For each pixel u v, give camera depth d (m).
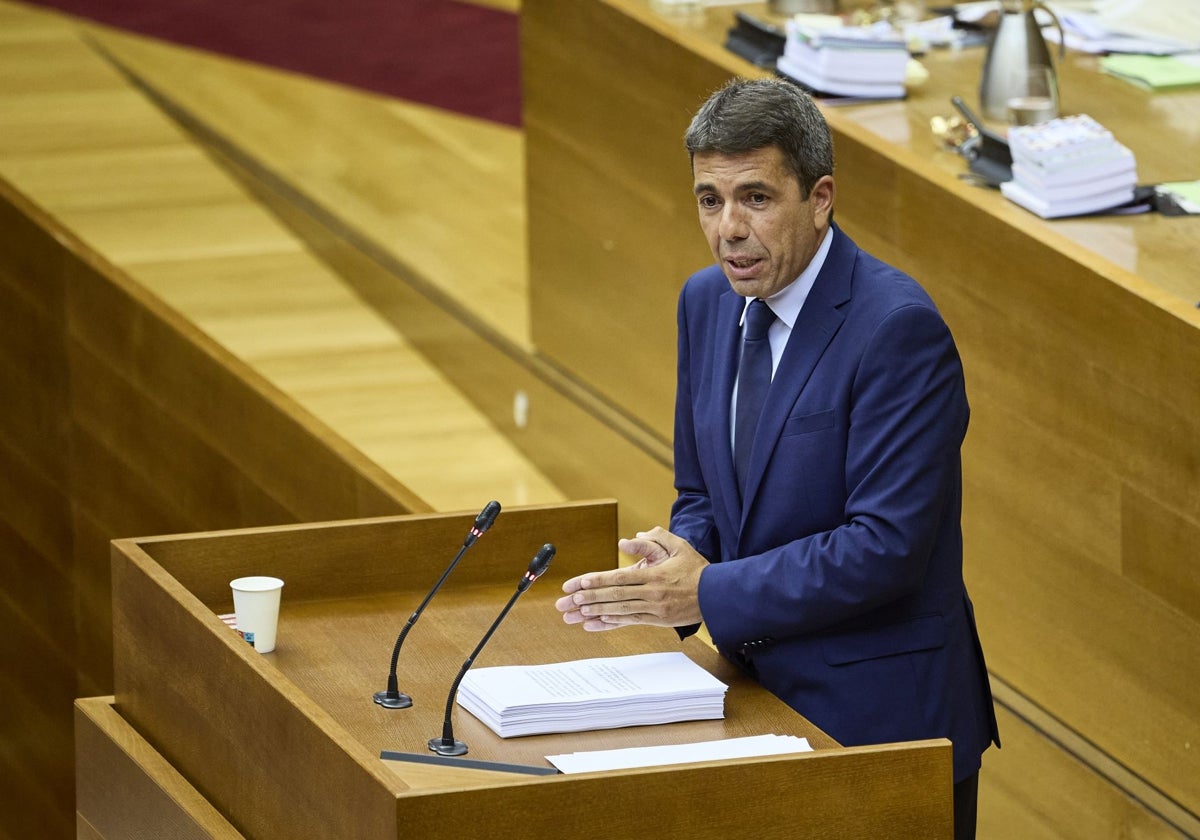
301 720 7.03
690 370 8.80
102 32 28.44
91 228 21.78
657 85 15.03
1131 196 11.65
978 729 8.38
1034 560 11.45
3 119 25.06
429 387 18.53
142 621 8.53
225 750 7.75
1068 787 11.26
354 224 20.98
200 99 25.53
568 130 16.39
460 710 7.73
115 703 8.95
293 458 15.27
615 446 16.09
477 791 6.30
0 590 19.62
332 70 26.69
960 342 11.88
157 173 23.55
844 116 13.39
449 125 24.66
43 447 18.47
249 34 28.25
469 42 27.53
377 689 7.93
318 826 6.93
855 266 8.16
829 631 8.12
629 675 7.86
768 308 8.28
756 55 14.52
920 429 7.86
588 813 6.43
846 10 16.30
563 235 16.72
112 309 17.23
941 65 14.96
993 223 11.45
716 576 7.97
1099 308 10.63
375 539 9.05
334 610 8.84
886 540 7.77
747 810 6.62
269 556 8.91
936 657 8.14
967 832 8.41
